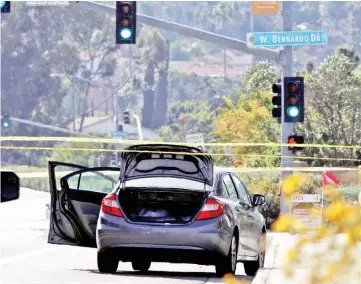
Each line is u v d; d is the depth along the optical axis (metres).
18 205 117.88
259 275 29.73
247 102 120.56
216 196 35.28
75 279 34.56
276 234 64.31
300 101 69.25
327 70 115.81
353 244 13.88
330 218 14.01
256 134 113.62
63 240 39.91
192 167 35.75
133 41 68.69
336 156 109.50
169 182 35.66
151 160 35.94
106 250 35.50
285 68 72.44
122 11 68.88
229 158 118.62
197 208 34.91
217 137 122.19
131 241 34.94
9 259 45.38
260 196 39.50
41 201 128.75
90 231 39.59
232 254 35.50
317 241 14.06
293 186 14.61
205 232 34.47
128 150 35.66
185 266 42.56
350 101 111.12
